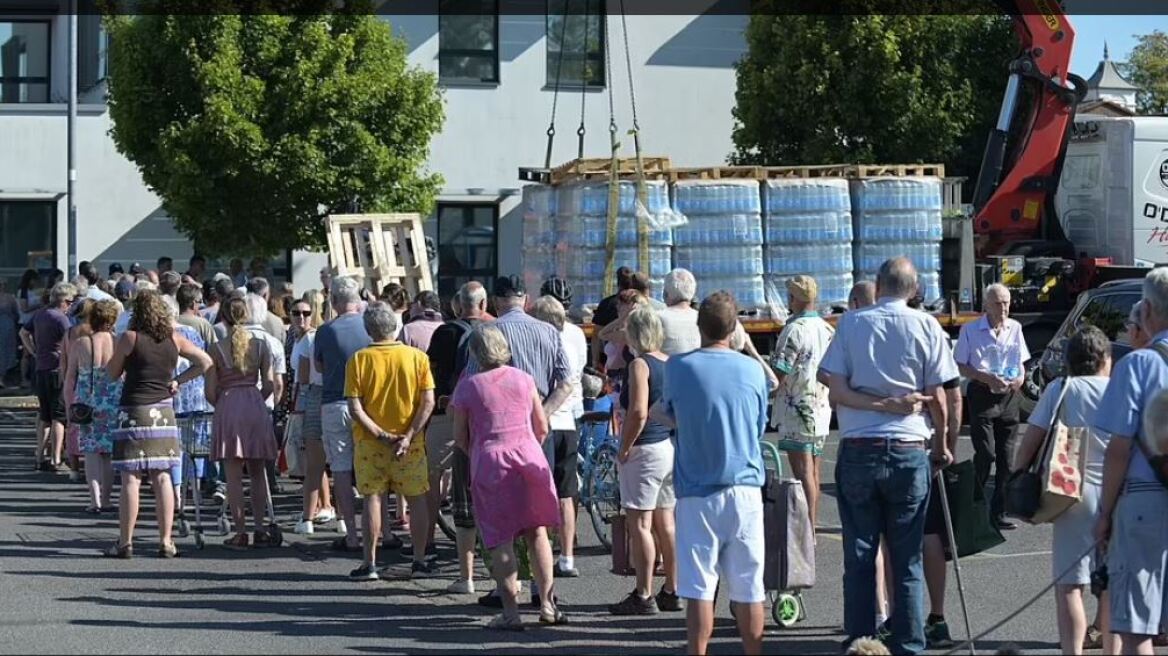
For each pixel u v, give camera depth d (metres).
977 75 25.97
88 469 13.70
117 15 22.20
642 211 17.64
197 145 21.28
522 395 9.13
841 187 18.42
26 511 13.80
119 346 11.33
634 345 8.96
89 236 26.95
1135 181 20.44
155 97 21.55
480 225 27.58
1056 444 7.55
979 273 19.64
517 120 27.48
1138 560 6.82
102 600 9.87
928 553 8.62
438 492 11.13
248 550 11.84
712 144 28.27
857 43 25.31
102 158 26.92
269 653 8.41
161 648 8.48
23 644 8.53
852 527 8.01
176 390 11.52
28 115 26.75
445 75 27.23
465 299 11.17
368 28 22.45
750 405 7.61
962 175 26.67
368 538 10.58
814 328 10.38
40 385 16.42
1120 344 13.55
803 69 25.41
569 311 17.66
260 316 12.94
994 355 12.07
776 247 18.27
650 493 9.42
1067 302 20.03
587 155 27.75
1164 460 6.73
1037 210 21.09
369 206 22.25
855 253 18.62
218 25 21.44
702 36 28.12
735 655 8.47
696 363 7.64
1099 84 31.69
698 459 7.57
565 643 8.76
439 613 9.59
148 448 11.38
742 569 7.55
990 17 25.89
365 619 9.39
